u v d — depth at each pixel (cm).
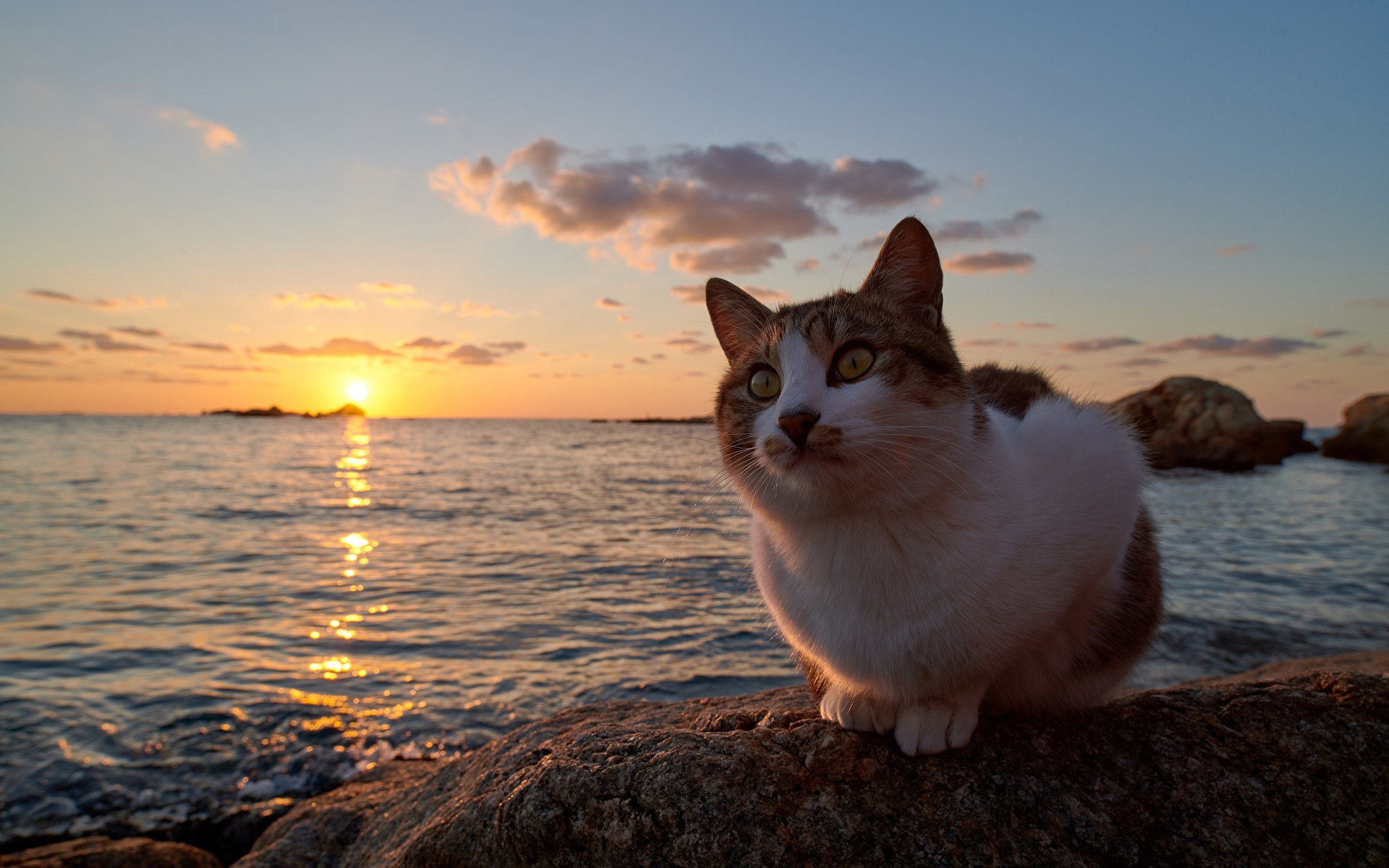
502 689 102
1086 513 31
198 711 95
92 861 61
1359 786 32
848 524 29
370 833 52
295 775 80
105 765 81
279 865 54
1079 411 37
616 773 31
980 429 32
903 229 35
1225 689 37
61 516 302
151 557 209
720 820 29
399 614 142
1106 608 35
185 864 63
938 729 32
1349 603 148
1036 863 28
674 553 202
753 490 32
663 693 99
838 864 28
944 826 29
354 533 254
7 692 100
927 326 34
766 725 37
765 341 36
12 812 72
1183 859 29
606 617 137
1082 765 32
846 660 31
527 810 31
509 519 290
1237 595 154
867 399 30
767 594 34
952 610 28
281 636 128
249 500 364
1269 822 30
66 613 144
